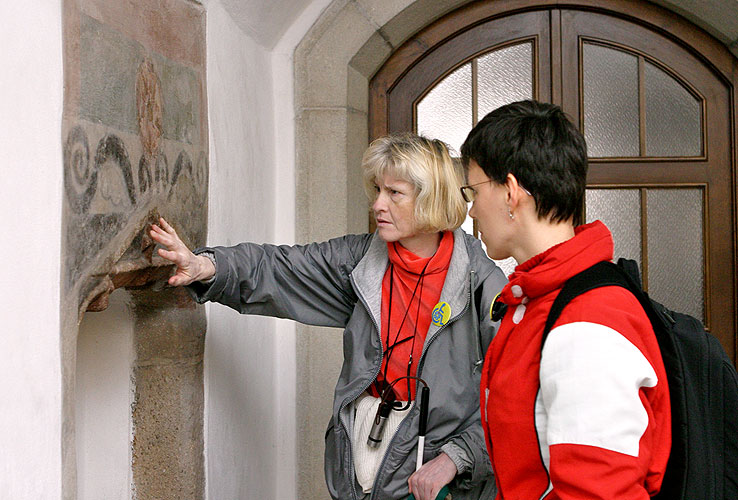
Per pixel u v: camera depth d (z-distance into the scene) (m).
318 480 2.94
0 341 1.02
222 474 2.19
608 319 1.01
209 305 2.07
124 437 1.87
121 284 1.50
